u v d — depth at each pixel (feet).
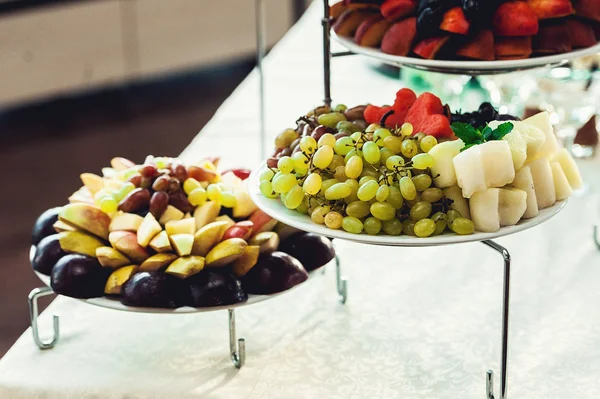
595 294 5.19
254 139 6.49
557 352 4.84
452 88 6.67
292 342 4.91
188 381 4.69
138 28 14.44
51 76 13.80
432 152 4.51
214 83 16.01
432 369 4.76
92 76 14.25
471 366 4.78
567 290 5.23
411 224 4.48
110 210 4.86
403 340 4.93
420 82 6.77
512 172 4.48
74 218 4.80
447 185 4.50
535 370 4.75
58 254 4.85
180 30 14.87
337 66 7.54
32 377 4.71
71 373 4.73
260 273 4.71
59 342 4.90
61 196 11.73
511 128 4.53
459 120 4.88
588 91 6.40
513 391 4.65
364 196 4.48
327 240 4.97
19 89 13.55
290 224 4.58
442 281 5.32
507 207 4.50
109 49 14.28
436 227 4.46
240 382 4.68
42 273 4.86
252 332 4.97
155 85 15.92
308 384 4.68
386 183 4.49
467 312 5.10
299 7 15.90
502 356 4.50
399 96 4.86
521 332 4.97
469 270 5.39
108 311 5.11
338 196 4.52
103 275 4.74
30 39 13.38
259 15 5.85
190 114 14.69
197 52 15.21
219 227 4.71
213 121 6.73
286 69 7.56
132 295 4.62
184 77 16.26
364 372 4.75
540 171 4.63
